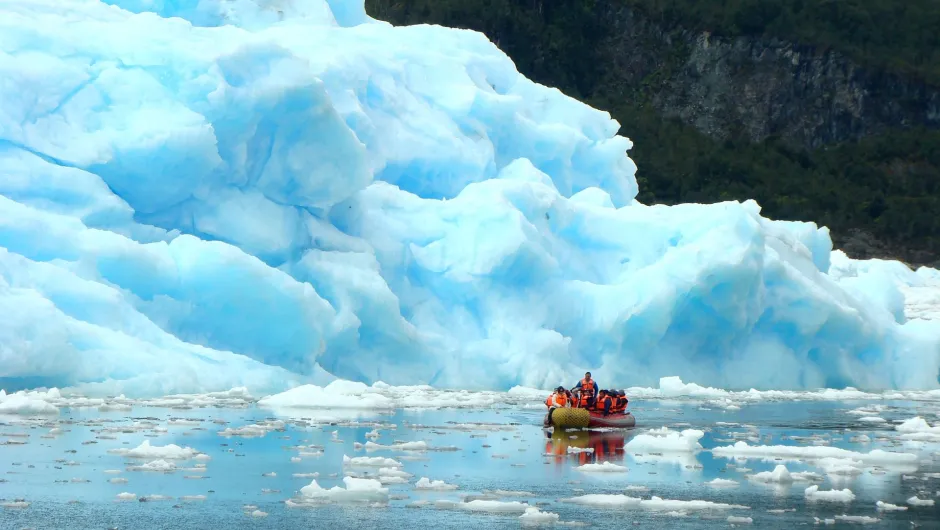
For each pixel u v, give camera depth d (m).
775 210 151.25
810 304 55.97
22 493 24.67
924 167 170.38
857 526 23.28
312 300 46.25
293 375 45.53
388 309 48.66
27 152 45.81
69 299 42.03
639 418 41.59
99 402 38.38
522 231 50.62
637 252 55.53
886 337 59.81
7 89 45.44
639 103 184.38
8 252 41.62
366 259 50.19
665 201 152.75
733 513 24.36
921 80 183.50
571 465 30.08
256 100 47.69
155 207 48.25
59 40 47.53
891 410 46.41
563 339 51.28
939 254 147.62
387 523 22.77
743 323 54.47
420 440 33.66
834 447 34.00
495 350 50.38
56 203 45.72
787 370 56.28
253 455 29.94
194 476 27.00
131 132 46.16
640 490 26.86
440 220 52.53
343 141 49.38
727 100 185.75
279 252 49.19
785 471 28.41
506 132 60.69
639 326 52.53
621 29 192.75
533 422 38.88
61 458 28.58
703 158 160.38
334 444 32.09
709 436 36.75
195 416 36.69
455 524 22.78
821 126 183.25
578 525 22.92
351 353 49.16
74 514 22.95
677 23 192.75
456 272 51.09
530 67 177.75
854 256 146.38
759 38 189.00
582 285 53.38
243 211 48.91
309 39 57.62
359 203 52.44
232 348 46.41
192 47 48.53
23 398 36.31
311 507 24.06
